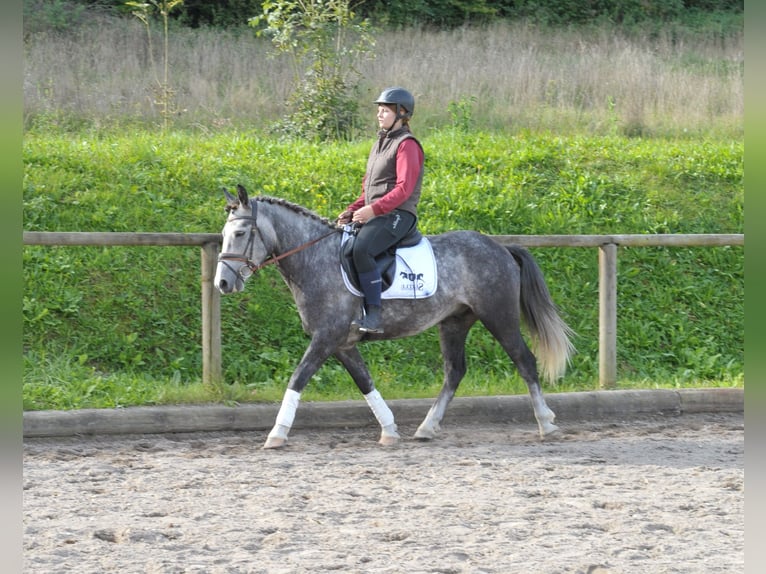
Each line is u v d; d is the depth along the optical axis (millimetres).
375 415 8938
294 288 8586
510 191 13609
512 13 27422
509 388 10367
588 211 13539
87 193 12305
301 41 18547
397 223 8492
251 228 8250
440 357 11227
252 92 18047
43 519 6230
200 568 5281
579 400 10000
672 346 11859
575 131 17609
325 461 8008
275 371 10617
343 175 13766
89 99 17094
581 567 5383
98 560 5426
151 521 6219
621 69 20719
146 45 20766
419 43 22094
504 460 8125
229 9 24453
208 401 9367
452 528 6125
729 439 9102
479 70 20000
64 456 8023
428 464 7949
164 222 12055
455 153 14867
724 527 6227
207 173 13312
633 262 12859
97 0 23234
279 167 13828
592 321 11953
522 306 9219
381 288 8484
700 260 13070
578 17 28125
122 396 9250
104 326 10641
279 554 5578
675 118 18531
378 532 6023
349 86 17531
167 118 16562
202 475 7430
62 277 11000
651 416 10156
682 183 14773
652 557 5617
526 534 6039
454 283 8797
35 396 9062
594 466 7918
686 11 29953
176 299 11141
